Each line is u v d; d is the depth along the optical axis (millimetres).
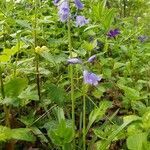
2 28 362
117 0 758
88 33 425
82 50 315
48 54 291
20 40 287
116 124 262
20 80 243
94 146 241
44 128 274
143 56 423
